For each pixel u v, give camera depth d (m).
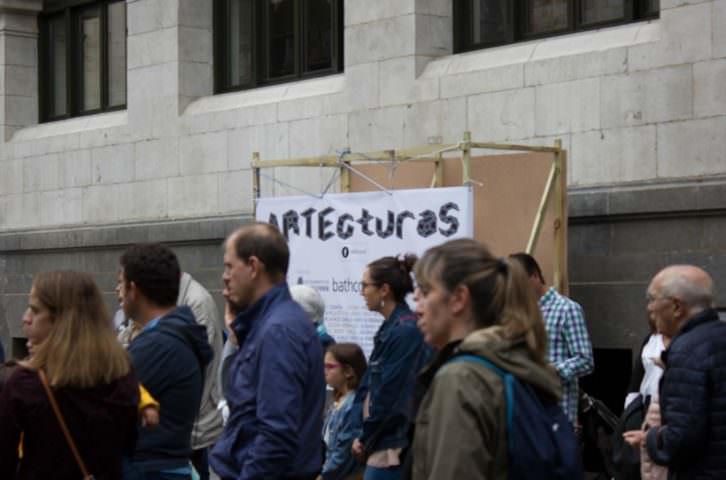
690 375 6.43
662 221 10.42
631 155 10.70
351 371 9.05
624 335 10.66
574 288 11.02
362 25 13.06
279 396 5.98
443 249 4.71
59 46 18.30
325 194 10.86
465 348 4.52
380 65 12.88
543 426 4.50
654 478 6.82
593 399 9.98
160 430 6.29
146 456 6.26
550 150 10.36
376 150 12.90
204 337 6.54
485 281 4.62
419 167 11.30
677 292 6.68
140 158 15.89
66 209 17.06
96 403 5.54
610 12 11.41
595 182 10.95
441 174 11.07
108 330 5.64
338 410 8.96
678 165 10.38
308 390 6.20
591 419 9.54
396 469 8.04
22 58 18.25
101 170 16.48
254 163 11.75
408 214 10.18
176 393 6.33
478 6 12.62
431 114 12.33
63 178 17.11
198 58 15.56
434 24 12.64
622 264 10.69
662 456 6.52
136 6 15.99
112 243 16.11
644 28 10.92
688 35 10.33
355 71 13.15
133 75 16.05
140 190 15.89
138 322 6.57
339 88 13.60
